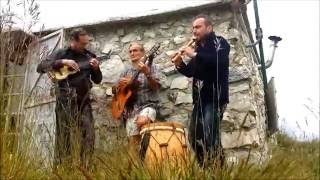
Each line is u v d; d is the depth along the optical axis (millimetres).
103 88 5262
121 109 4320
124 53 5316
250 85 4910
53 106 4355
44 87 4512
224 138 4715
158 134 3205
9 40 2705
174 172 2514
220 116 3562
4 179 2350
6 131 2463
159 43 5102
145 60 4477
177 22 5227
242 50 4992
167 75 5059
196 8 5094
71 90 4000
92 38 5469
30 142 2713
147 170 2545
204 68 3588
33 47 2994
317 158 3410
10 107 2545
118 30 5402
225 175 2461
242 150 4641
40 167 2766
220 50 3615
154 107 4359
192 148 3410
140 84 4402
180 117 4910
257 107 5266
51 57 4320
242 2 4996
